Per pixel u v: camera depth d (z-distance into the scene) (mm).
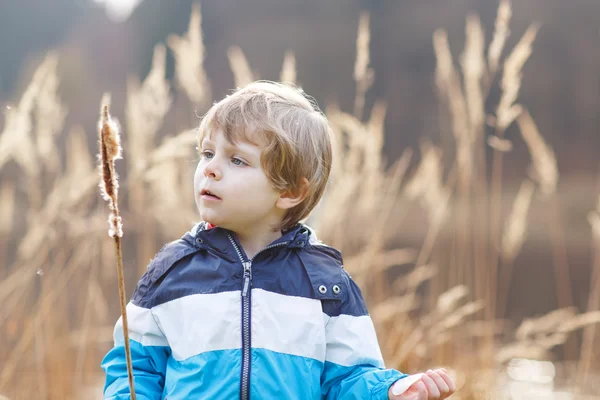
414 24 20812
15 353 3600
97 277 4516
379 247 4266
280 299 1983
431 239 4391
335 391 1991
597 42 19469
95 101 21203
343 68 21312
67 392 3861
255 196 1984
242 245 2059
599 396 4344
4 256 4527
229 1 22766
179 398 1884
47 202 4266
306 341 1960
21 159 4156
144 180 4195
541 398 4406
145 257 4301
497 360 4105
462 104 4441
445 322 3898
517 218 4277
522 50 4035
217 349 1912
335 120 4340
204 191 2004
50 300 3938
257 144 1981
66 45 26250
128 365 1585
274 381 1896
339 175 4250
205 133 2037
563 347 5805
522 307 7199
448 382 1853
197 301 1956
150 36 24828
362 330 2047
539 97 19641
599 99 19391
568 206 16156
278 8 22297
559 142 19500
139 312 2010
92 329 4191
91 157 4617
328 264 2086
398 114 20062
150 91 4297
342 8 21922
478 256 4477
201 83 4262
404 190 4676
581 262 10562
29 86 3988
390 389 1888
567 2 19391
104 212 4387
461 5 20250
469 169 4426
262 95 2059
